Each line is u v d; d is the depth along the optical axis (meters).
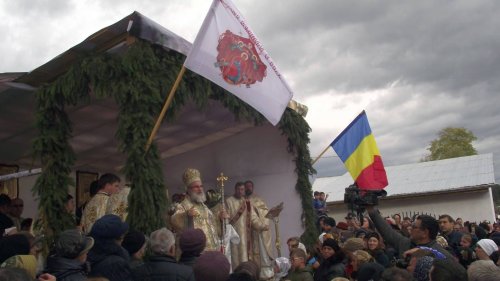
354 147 8.37
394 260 5.98
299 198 9.68
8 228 6.16
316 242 8.70
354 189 5.77
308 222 9.41
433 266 3.26
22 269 2.64
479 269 3.39
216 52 6.21
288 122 9.15
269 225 9.55
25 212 9.38
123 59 5.64
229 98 7.07
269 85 6.78
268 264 9.11
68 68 6.27
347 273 6.13
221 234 8.66
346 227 9.09
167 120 6.02
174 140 9.98
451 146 52.03
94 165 10.27
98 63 5.69
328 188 28.70
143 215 5.47
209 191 9.38
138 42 5.75
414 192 24.39
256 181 10.13
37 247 5.31
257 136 10.12
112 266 4.00
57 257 3.77
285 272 8.07
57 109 6.11
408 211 25.06
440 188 24.11
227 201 9.20
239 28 6.58
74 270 3.70
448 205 24.28
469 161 26.53
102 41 5.92
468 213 23.81
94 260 4.03
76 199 9.98
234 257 8.87
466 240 7.48
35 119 6.10
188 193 7.54
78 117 7.68
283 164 9.90
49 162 5.98
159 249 4.12
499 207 33.00
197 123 9.21
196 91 6.36
